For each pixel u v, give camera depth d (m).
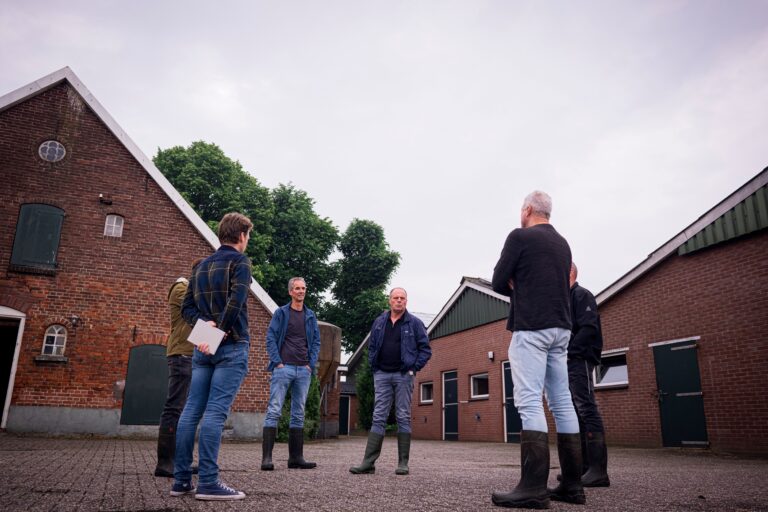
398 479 4.43
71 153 13.07
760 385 9.84
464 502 3.09
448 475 4.91
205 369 3.17
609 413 12.77
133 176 13.45
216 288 3.18
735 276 10.55
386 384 5.18
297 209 30.61
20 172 12.60
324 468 5.43
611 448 11.52
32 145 12.84
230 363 3.12
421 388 21.78
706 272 11.12
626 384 12.44
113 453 6.89
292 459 5.35
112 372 12.24
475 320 18.78
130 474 4.24
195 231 13.68
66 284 12.36
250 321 13.36
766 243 10.12
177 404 4.23
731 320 10.52
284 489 3.55
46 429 11.53
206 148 26.58
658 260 12.00
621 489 3.96
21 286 12.05
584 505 3.08
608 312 13.17
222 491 3.00
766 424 9.66
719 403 10.48
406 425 5.12
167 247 13.31
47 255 12.38
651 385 11.86
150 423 12.19
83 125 13.34
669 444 11.30
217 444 3.04
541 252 3.22
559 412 3.25
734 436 10.12
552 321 3.10
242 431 12.70
